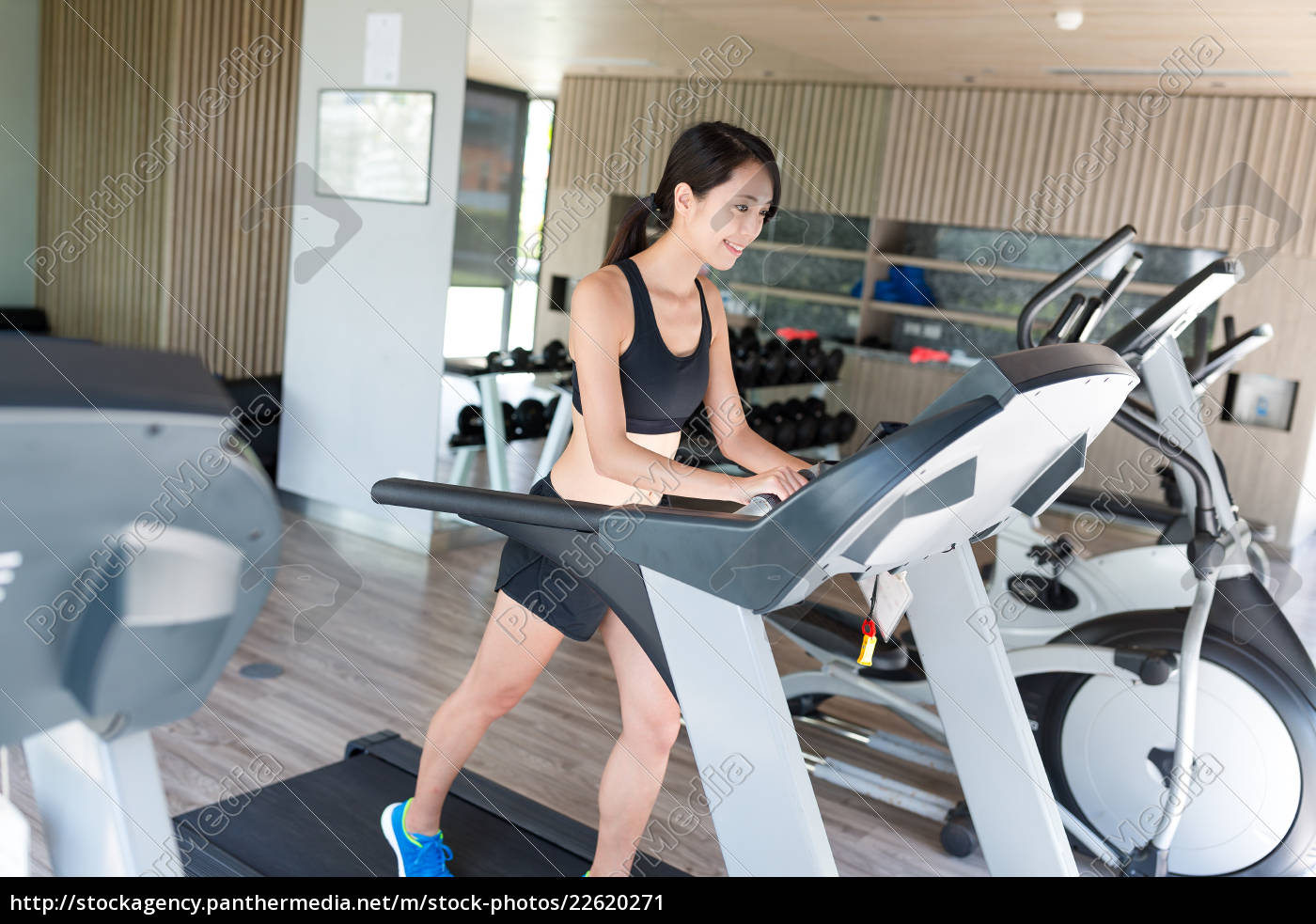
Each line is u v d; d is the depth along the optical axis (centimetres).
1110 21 382
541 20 418
